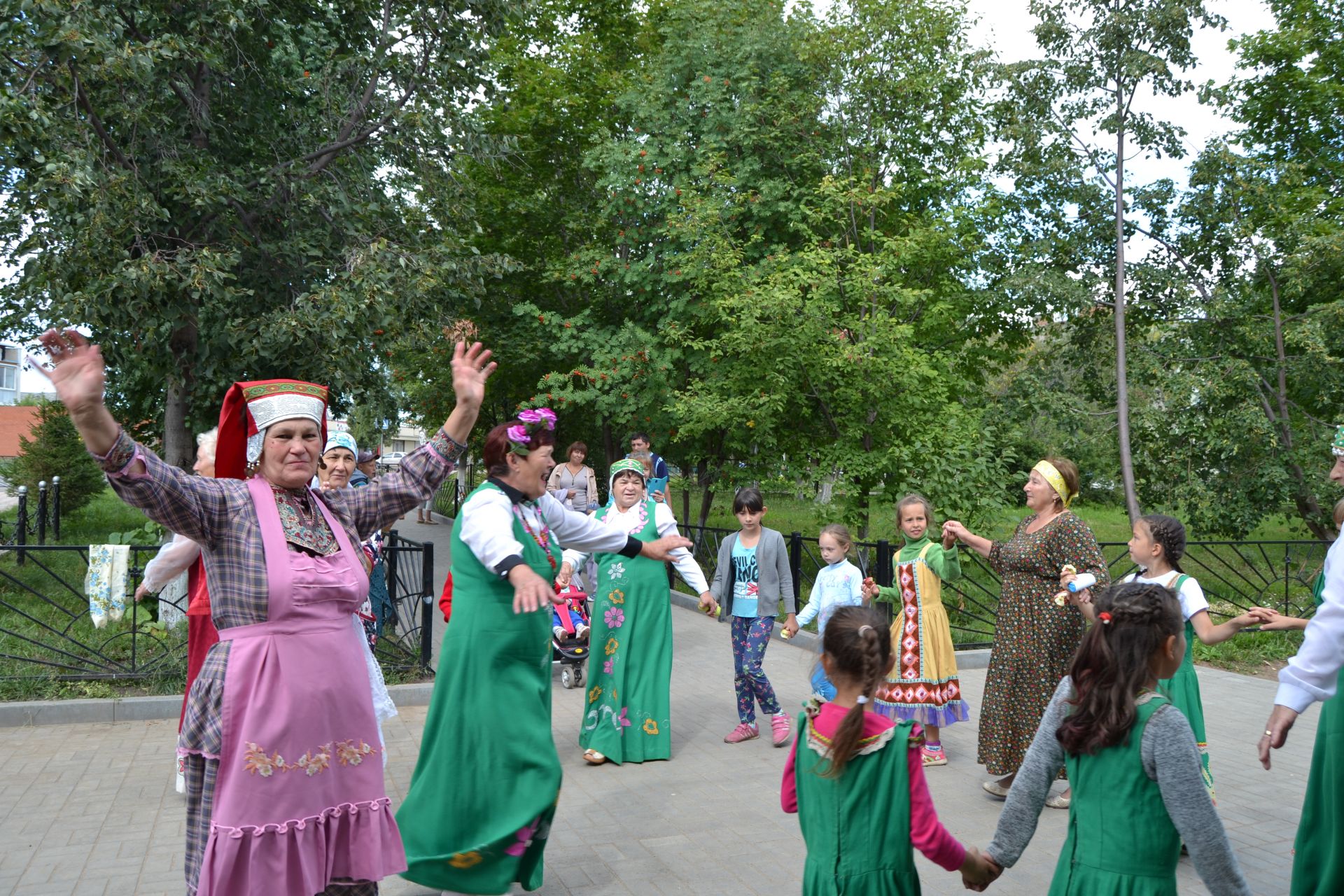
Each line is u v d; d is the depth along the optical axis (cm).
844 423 1373
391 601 841
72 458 2073
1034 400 1506
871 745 247
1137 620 240
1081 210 1577
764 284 1289
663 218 1465
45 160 929
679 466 1689
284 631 288
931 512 612
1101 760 240
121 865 420
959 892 407
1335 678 298
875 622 254
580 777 566
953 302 1574
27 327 1141
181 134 1087
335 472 602
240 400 311
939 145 1509
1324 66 1852
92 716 655
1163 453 1564
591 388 1457
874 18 1398
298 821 282
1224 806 522
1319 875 325
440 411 1975
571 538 412
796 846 454
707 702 760
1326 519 1536
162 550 470
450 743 364
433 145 1224
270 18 1139
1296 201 1642
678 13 1536
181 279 968
